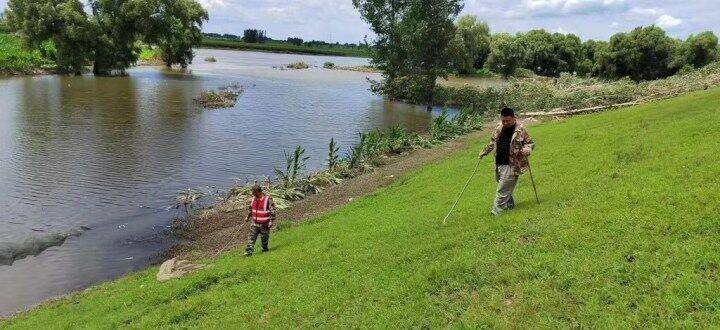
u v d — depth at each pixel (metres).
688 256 7.93
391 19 67.62
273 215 15.33
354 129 45.00
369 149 30.48
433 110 61.31
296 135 40.94
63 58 81.25
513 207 12.44
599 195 11.51
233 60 148.38
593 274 8.22
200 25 106.81
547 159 18.03
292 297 10.55
